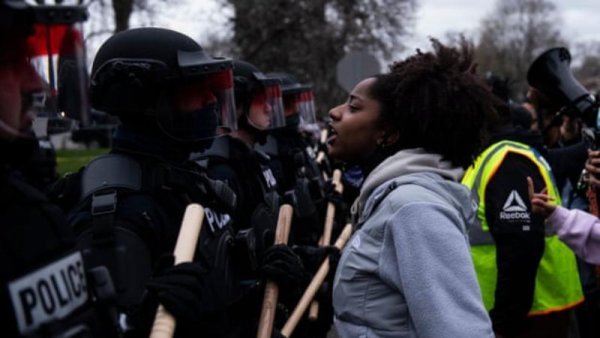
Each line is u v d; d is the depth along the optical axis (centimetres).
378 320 197
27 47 138
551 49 377
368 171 224
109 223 182
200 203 206
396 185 200
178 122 204
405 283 185
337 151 223
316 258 338
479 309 184
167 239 193
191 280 178
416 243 186
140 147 202
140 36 204
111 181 190
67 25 137
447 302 182
